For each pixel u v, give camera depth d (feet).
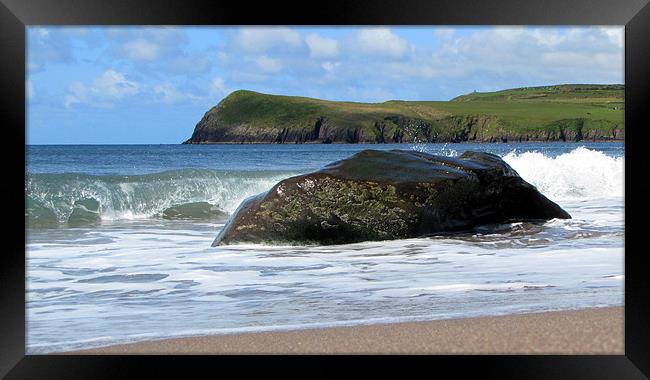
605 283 17.07
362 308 14.79
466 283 17.52
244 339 12.18
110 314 14.93
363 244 25.40
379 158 27.86
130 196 39.14
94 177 38.55
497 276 18.45
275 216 25.81
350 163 27.35
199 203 40.40
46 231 31.07
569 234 26.58
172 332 13.00
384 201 26.18
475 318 13.03
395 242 25.50
